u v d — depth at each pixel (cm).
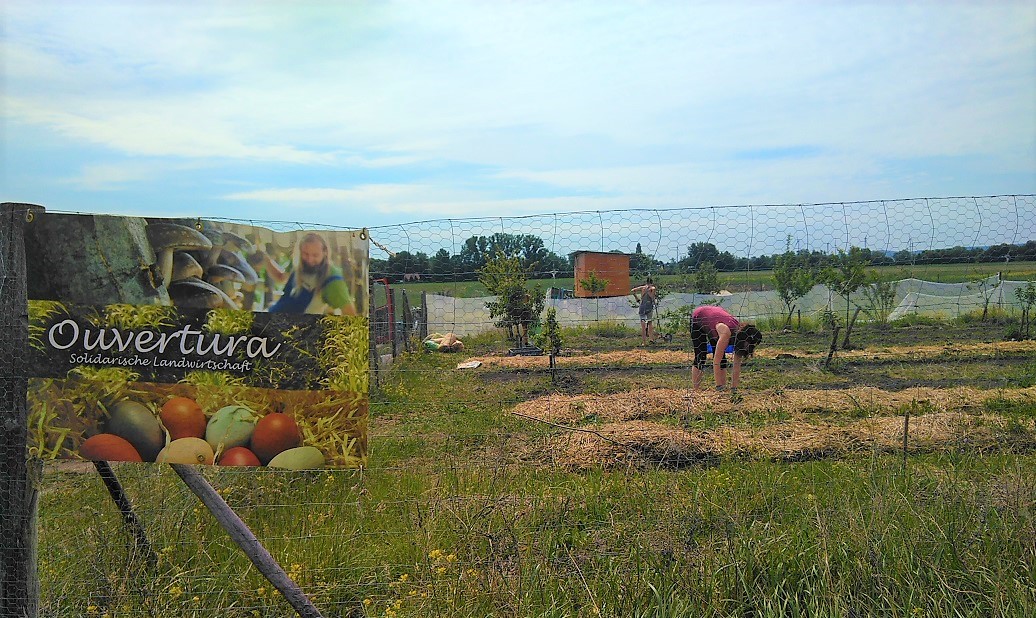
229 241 358
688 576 387
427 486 520
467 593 378
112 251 358
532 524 443
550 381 1177
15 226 356
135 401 364
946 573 390
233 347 362
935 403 868
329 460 368
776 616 365
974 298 1727
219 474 505
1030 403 838
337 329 362
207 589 398
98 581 396
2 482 363
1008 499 443
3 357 359
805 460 637
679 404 908
